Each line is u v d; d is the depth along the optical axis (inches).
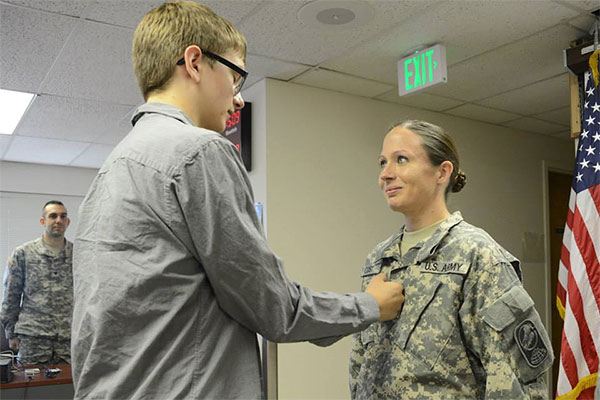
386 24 99.7
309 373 126.0
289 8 93.0
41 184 232.1
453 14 96.0
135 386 32.2
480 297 46.6
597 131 97.7
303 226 128.9
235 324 35.6
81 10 92.5
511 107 153.0
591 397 91.8
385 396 49.1
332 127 136.7
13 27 98.7
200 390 32.8
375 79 130.0
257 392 35.3
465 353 47.1
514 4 92.5
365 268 56.9
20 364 141.3
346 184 137.3
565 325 95.3
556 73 126.0
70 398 118.3
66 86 132.4
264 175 125.6
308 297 38.0
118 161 36.5
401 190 51.4
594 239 95.0
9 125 168.2
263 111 127.6
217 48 39.7
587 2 92.0
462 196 159.8
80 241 36.9
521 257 172.9
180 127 36.2
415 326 48.5
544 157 185.2
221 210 33.5
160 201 33.9
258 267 34.1
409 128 52.8
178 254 33.6
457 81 131.4
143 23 40.2
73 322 35.7
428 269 49.8
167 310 33.1
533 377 45.1
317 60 117.2
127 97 141.6
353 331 40.5
